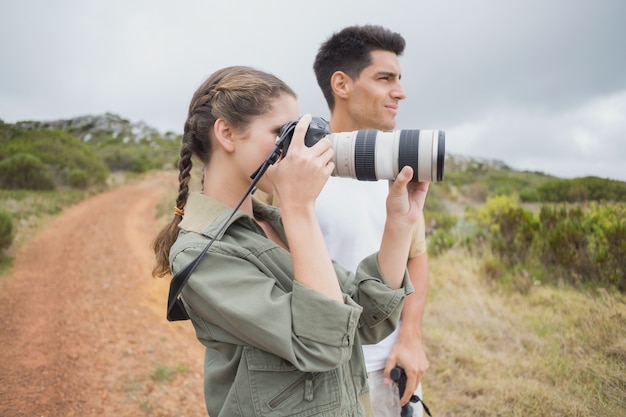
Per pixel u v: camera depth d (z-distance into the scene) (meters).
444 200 15.10
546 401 2.38
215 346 1.16
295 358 1.01
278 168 1.11
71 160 23.64
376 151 1.23
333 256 1.86
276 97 1.21
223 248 1.11
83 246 10.16
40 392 3.71
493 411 2.53
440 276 5.50
